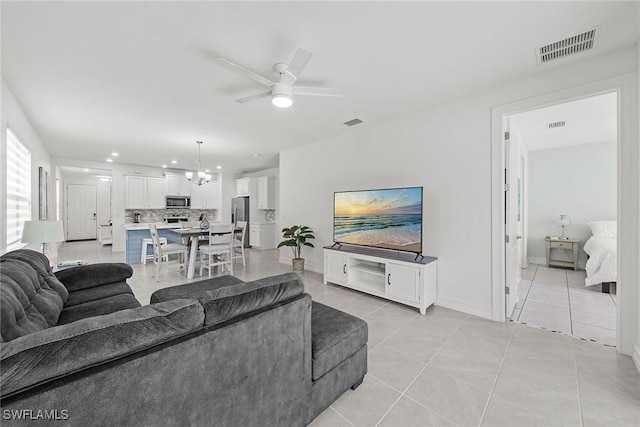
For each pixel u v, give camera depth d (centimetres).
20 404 69
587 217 474
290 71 198
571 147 486
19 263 175
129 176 689
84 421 78
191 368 99
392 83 254
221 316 110
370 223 349
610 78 205
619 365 191
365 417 148
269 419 124
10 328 113
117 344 85
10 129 260
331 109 317
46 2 151
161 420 93
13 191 282
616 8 159
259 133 415
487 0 153
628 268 201
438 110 306
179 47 197
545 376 181
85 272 245
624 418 145
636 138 195
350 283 356
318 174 465
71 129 386
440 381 178
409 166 334
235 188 861
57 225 253
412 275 291
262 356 121
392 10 161
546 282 398
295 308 135
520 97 248
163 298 227
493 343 225
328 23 172
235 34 183
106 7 157
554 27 177
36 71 226
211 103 297
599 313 286
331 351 152
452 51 204
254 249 761
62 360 76
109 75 235
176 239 625
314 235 479
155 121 355
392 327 255
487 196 271
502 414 149
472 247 282
